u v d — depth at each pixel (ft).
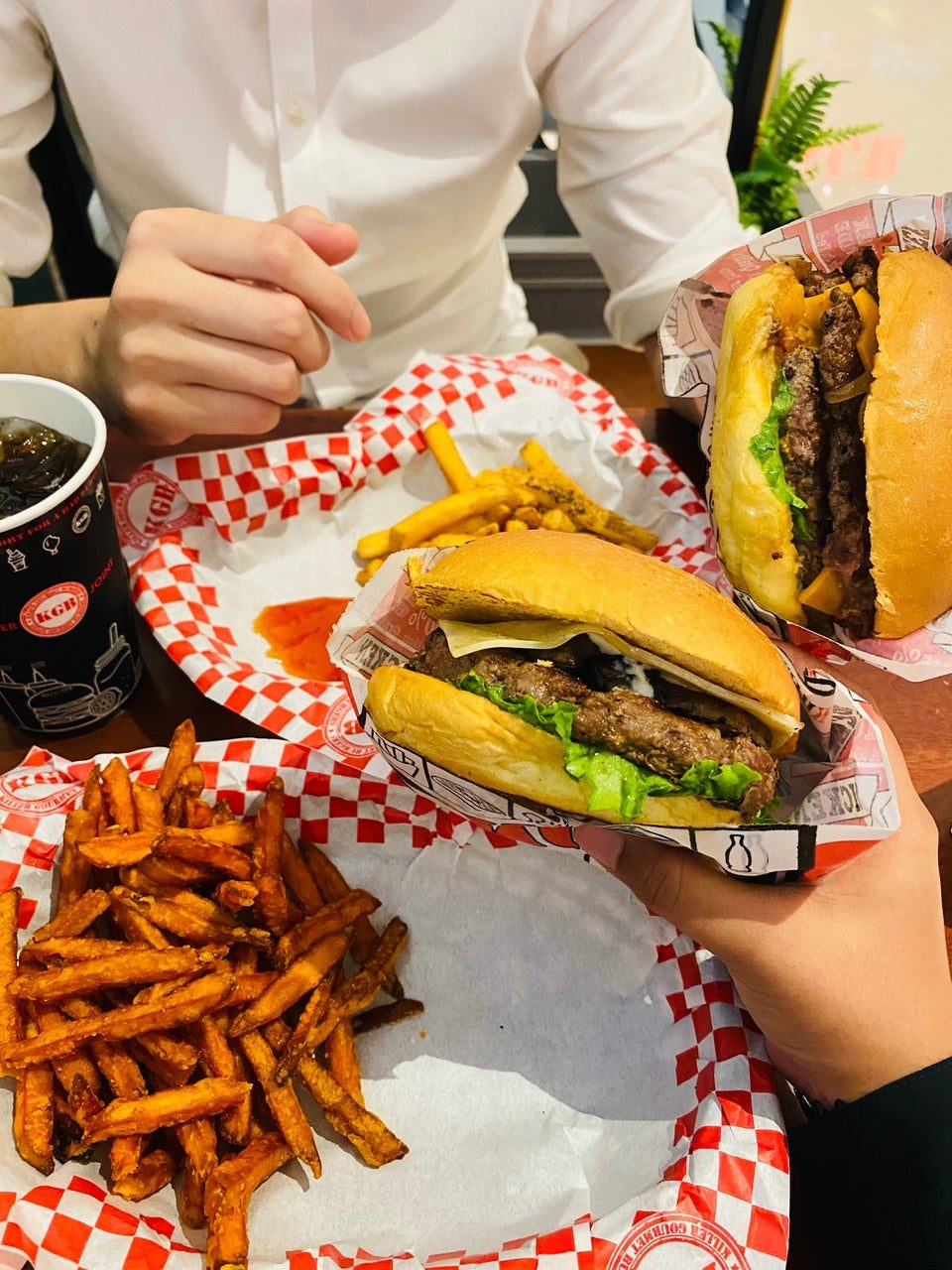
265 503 1.28
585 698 0.81
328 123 1.40
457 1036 0.91
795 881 0.82
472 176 1.48
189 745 0.95
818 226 1.11
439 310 1.72
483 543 0.89
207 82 1.34
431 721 0.82
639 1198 0.78
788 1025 0.81
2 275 1.44
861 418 1.02
